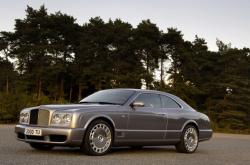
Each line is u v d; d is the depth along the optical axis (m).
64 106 9.36
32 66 69.00
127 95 10.41
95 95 10.75
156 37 67.00
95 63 63.88
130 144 10.06
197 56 69.81
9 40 70.81
